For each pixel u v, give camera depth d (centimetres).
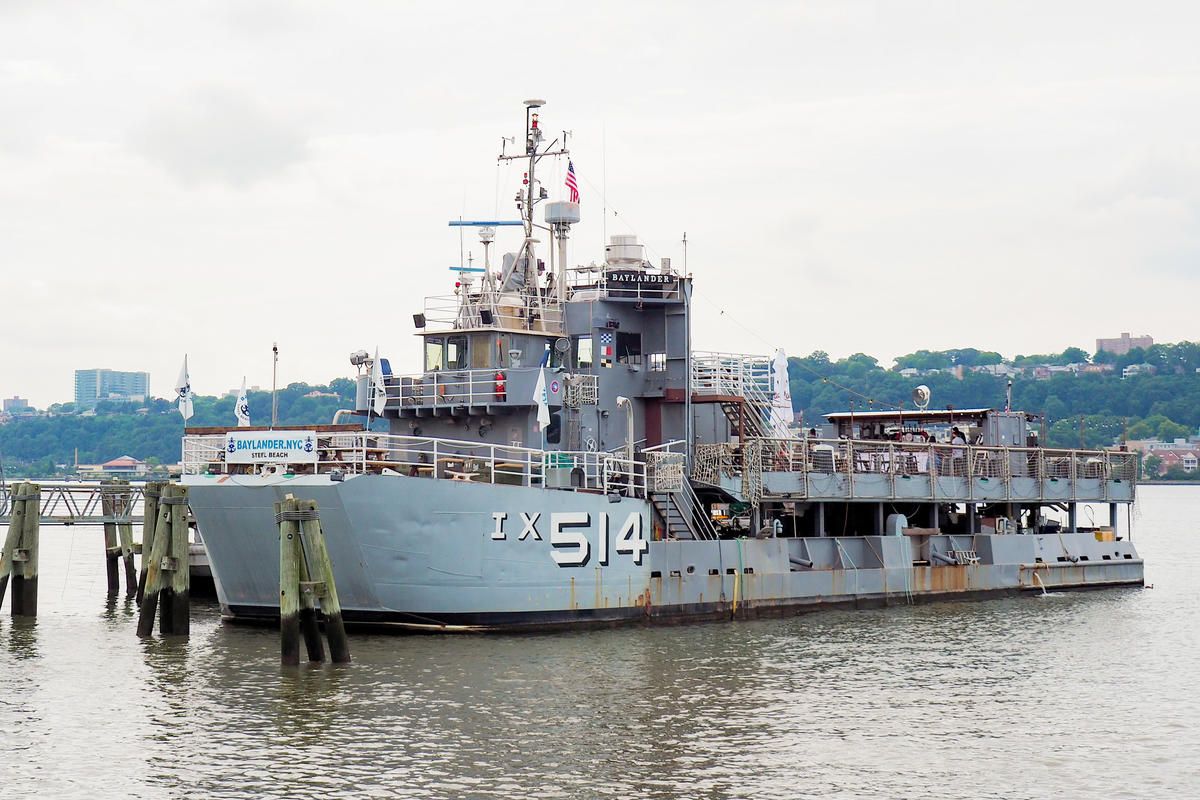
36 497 5838
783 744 3903
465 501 5053
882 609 6456
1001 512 7762
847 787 3538
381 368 5841
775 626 5797
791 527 6662
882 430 7719
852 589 6412
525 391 5534
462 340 5791
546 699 4309
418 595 5047
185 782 3469
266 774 3531
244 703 4200
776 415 6919
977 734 4088
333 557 4994
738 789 3497
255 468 5097
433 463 5191
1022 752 3900
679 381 6131
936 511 6988
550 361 5972
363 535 4922
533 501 5212
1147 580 8375
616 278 6047
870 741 3962
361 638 5125
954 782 3606
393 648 4956
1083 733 4125
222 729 3925
